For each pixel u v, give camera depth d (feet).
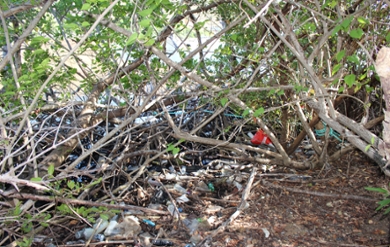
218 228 10.59
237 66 12.79
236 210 11.44
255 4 11.68
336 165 14.16
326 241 10.16
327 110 11.29
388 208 10.40
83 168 13.17
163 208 11.78
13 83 11.17
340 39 10.07
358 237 10.28
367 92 11.43
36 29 11.39
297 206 11.80
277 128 16.15
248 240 10.22
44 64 8.42
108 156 13.17
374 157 9.80
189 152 13.70
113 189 12.82
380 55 6.59
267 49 13.28
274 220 11.09
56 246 10.04
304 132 13.73
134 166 14.16
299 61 10.69
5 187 11.02
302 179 13.24
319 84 9.61
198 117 15.69
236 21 9.40
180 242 10.25
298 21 10.89
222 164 14.44
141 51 11.80
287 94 12.89
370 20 9.13
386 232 10.37
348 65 12.37
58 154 11.57
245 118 13.37
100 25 11.10
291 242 10.16
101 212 9.84
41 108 12.13
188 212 11.60
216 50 11.87
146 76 12.35
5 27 8.96
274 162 13.60
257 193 12.48
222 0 11.47
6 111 10.04
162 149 14.29
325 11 11.37
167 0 8.23
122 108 14.11
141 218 11.21
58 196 9.55
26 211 9.23
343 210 11.48
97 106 13.29
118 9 10.62
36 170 10.25
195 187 12.94
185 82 12.07
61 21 12.21
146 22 6.55
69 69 11.53
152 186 12.85
